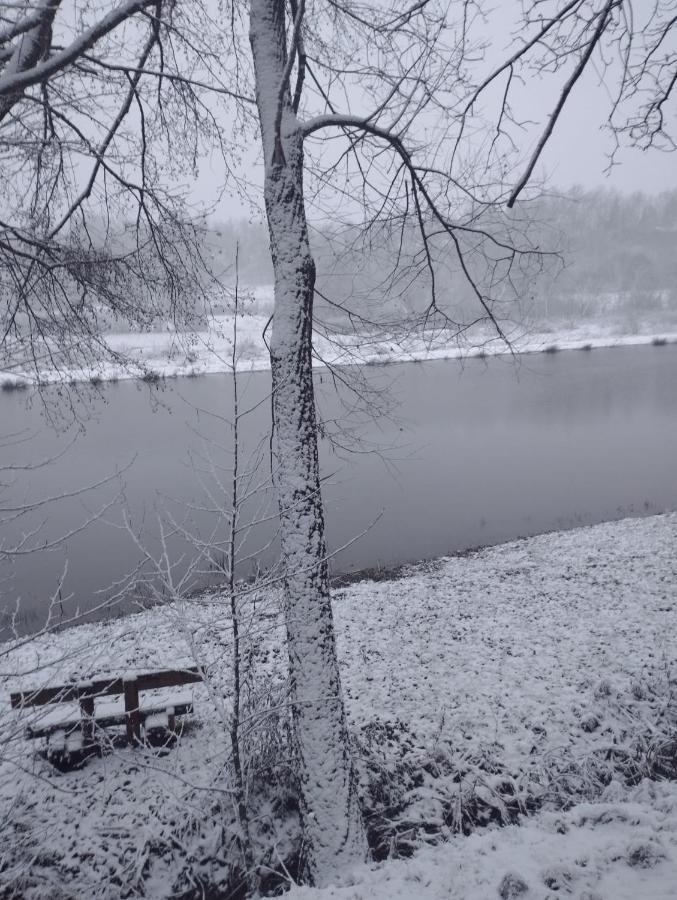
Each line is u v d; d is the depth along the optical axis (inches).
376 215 215.9
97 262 243.8
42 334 243.0
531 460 928.9
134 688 230.7
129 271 265.1
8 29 166.4
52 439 1015.6
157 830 197.0
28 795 211.2
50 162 234.1
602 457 934.4
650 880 130.3
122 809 205.3
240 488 176.7
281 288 178.1
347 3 200.4
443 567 514.3
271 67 176.6
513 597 407.5
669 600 368.5
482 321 225.9
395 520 685.3
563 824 166.9
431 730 245.9
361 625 370.3
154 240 260.7
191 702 238.5
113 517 667.4
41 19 169.6
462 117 155.1
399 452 964.6
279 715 204.4
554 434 1096.2
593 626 340.2
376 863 168.4
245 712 204.8
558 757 225.9
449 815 203.8
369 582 484.4
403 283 231.9
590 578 433.1
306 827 174.4
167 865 188.5
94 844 192.5
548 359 2039.9
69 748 221.5
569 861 142.1
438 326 221.8
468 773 219.9
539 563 489.7
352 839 172.1
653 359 1971.0
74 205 246.5
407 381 1708.9
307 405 179.2
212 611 242.7
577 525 653.3
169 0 219.0
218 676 252.7
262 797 204.7
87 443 1008.2
